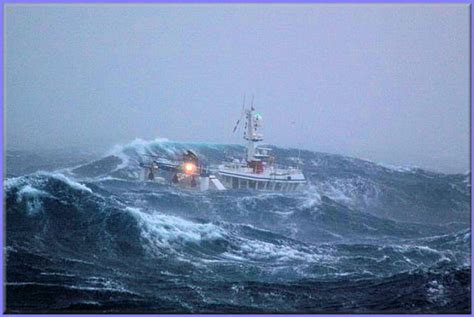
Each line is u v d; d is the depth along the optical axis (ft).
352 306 371.15
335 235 523.29
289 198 608.60
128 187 591.37
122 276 392.06
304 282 402.31
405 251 477.36
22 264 394.11
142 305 355.15
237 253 448.65
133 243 442.91
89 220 462.60
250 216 553.23
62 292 364.38
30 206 466.70
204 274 405.18
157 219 484.74
